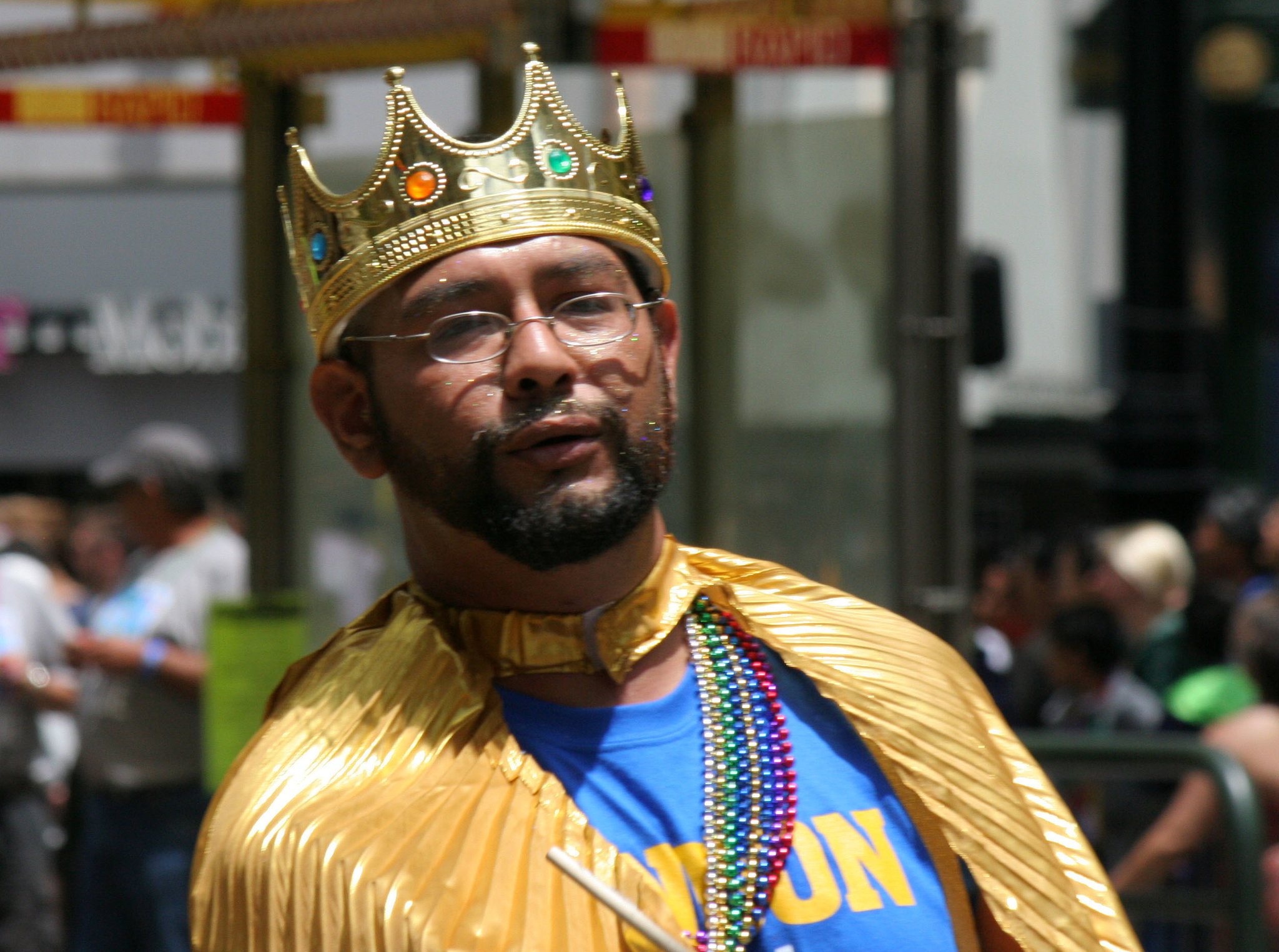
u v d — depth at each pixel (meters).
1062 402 39.19
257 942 4.45
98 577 22.55
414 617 5.13
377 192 4.97
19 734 18.58
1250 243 44.66
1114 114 41.56
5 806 18.61
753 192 13.48
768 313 13.44
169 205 37.53
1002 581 23.30
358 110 24.66
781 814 5.04
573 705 5.12
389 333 5.00
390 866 4.41
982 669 19.38
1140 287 33.75
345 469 13.37
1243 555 20.70
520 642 5.09
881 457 12.80
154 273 37.62
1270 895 12.24
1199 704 15.58
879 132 12.88
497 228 4.88
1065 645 16.48
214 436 38.06
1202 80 43.00
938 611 12.41
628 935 4.51
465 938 4.30
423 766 4.77
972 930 5.22
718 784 5.06
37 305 37.41
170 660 14.70
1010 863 5.23
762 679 5.34
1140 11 34.03
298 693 5.14
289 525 13.35
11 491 38.78
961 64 12.40
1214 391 44.16
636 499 4.97
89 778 15.21
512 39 11.49
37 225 37.38
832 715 5.44
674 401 5.36
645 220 5.27
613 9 12.80
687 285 13.88
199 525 15.52
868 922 4.93
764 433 13.47
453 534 5.02
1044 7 40.97
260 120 13.10
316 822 4.54
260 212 13.15
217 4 13.23
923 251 12.45
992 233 39.59
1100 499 36.50
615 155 5.23
